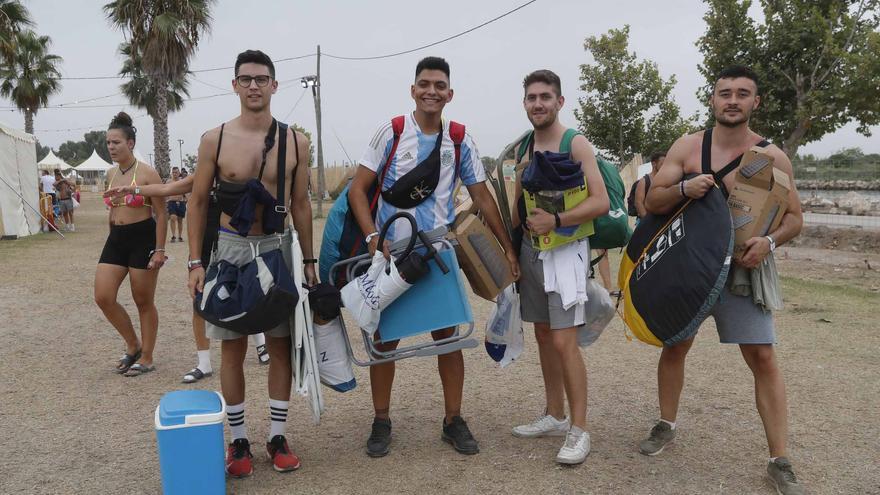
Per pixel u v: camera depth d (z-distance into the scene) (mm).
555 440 3967
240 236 3414
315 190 43562
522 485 3361
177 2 21562
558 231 3521
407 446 3887
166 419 2977
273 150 3424
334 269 3670
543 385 5047
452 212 3762
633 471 3521
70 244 16031
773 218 3221
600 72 21328
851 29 14727
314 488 3348
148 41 21953
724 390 4855
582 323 3643
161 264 5258
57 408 4551
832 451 3740
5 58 24516
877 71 13617
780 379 3357
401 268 3373
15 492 3299
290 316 3395
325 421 4316
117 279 5281
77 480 3439
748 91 3281
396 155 3562
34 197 19094
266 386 5035
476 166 3746
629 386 4984
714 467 3566
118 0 21625
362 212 3572
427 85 3482
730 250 3139
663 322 3363
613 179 3738
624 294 3619
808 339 6344
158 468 3588
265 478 3473
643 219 3619
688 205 3350
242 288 3174
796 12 14992
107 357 5930
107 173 5430
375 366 3777
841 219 16859
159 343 6406
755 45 15477
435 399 4742
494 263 3641
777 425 3326
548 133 3689
